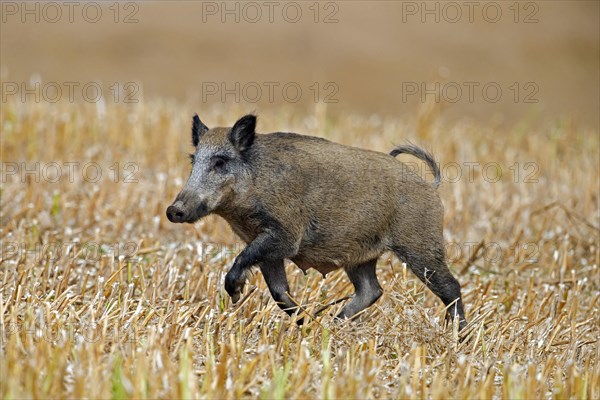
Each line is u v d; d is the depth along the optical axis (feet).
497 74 311.47
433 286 90.74
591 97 296.10
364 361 67.67
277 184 84.17
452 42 339.98
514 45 341.41
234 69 301.22
